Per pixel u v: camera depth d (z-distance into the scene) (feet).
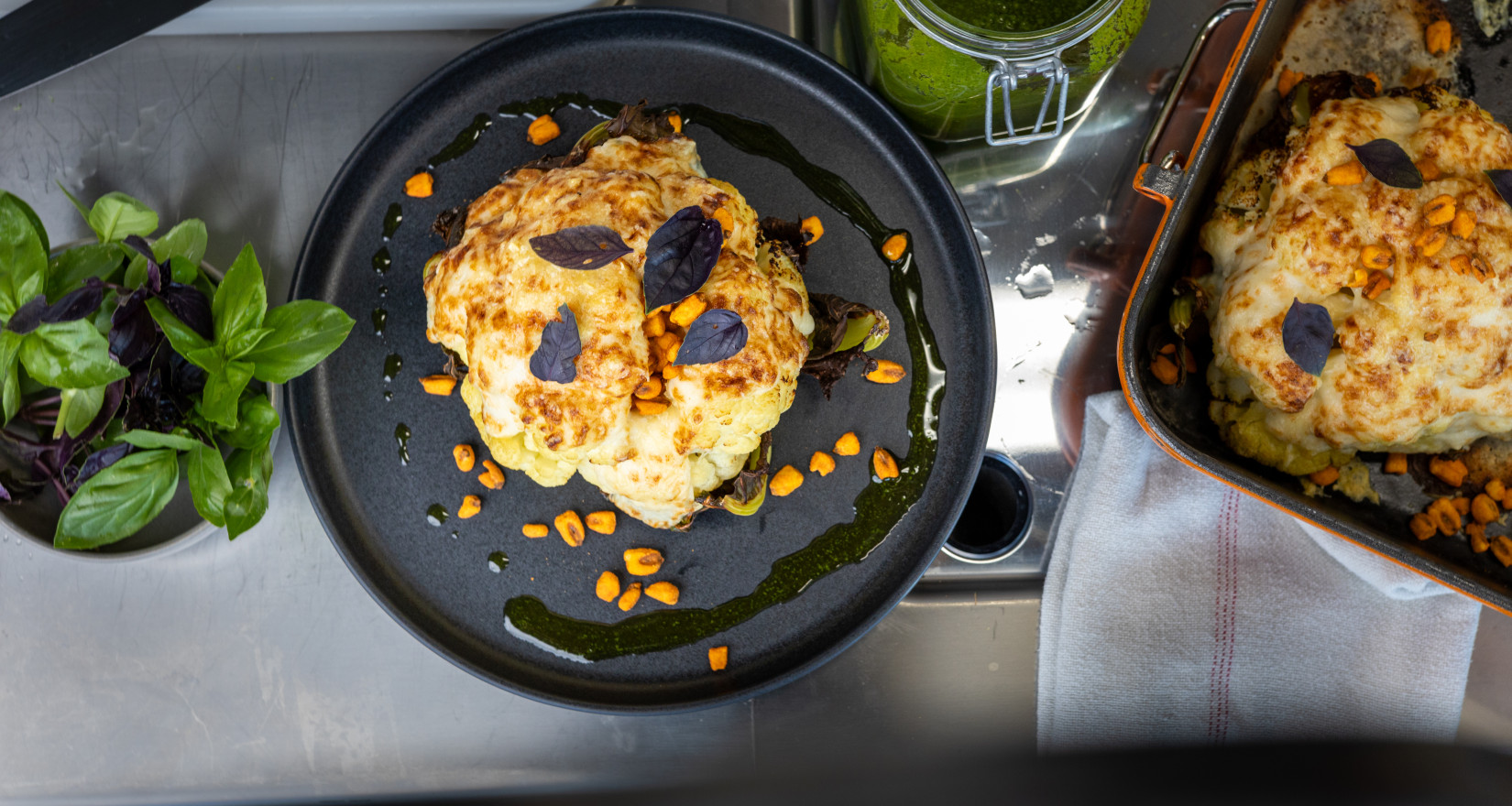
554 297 1.75
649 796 2.15
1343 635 2.14
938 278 2.10
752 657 2.09
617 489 1.92
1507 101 2.06
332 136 2.19
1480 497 2.03
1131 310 1.92
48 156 2.18
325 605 2.15
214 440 1.93
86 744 2.14
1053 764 2.14
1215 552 2.13
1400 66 2.08
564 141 2.11
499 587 2.09
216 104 2.19
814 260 2.10
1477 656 2.18
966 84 1.97
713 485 2.01
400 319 2.10
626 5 2.10
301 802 2.16
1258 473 2.06
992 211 2.20
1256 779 2.13
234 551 2.15
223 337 1.82
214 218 2.17
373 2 2.12
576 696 2.07
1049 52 1.86
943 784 2.14
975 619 2.17
